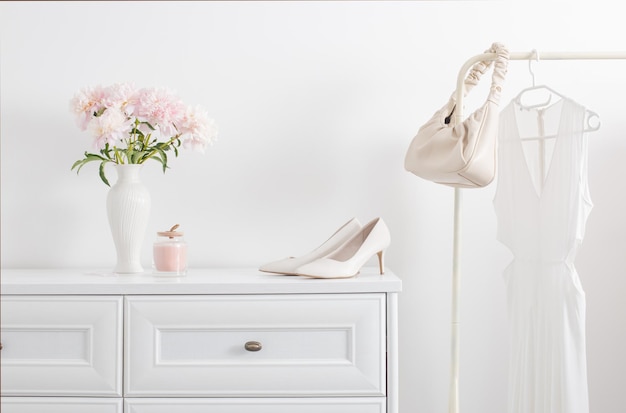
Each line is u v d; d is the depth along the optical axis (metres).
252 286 1.56
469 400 2.04
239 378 1.56
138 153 1.80
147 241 2.03
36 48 2.04
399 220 2.04
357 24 2.04
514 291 1.73
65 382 1.56
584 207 1.51
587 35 2.04
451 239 2.04
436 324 2.04
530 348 1.65
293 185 2.04
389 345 1.56
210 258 2.04
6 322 1.57
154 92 1.70
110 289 1.56
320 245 1.95
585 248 2.04
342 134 2.04
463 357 2.04
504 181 1.74
